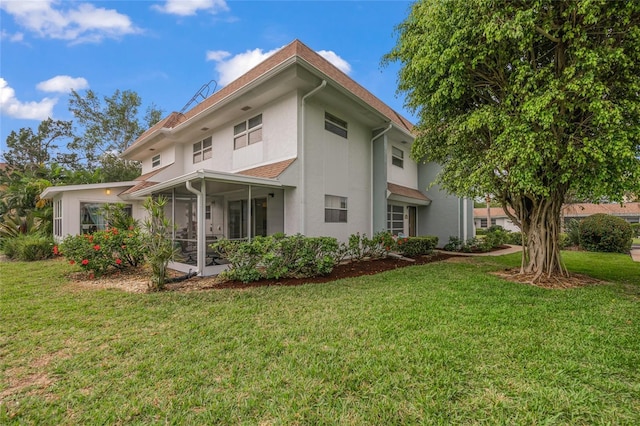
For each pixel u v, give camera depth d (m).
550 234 7.04
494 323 4.02
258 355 3.20
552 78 5.14
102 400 2.49
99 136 24.39
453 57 5.65
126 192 12.84
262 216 9.80
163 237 6.38
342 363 3.00
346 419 2.23
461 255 12.23
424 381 2.68
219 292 5.80
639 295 5.52
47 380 2.79
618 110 4.60
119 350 3.32
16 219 13.68
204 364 3.02
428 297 5.31
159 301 5.20
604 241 12.82
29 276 7.52
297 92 8.65
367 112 10.21
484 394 2.50
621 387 2.58
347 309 4.68
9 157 25.42
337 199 10.06
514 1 5.07
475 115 5.89
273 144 9.30
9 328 3.98
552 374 2.78
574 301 5.06
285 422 2.20
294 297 5.43
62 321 4.24
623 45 4.89
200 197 7.40
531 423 2.19
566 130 5.57
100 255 7.36
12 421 2.27
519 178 5.54
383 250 10.34
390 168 13.23
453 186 7.72
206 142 12.30
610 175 5.00
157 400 2.48
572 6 4.75
